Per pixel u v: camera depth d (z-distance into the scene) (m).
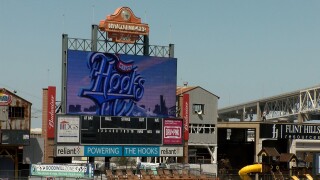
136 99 83.38
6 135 76.94
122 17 82.56
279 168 89.19
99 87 80.88
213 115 99.62
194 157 99.25
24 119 78.38
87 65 80.31
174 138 85.50
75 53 79.75
